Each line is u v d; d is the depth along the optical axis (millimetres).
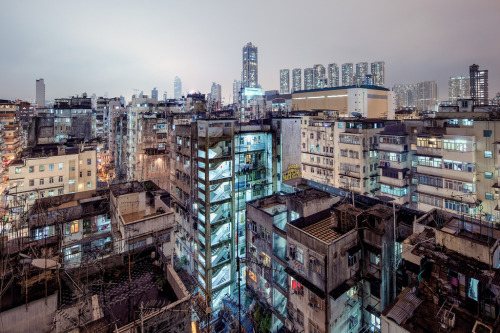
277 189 50625
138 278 26141
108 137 135250
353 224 27656
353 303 27375
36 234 41156
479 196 45656
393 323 19359
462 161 46344
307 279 26844
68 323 18562
